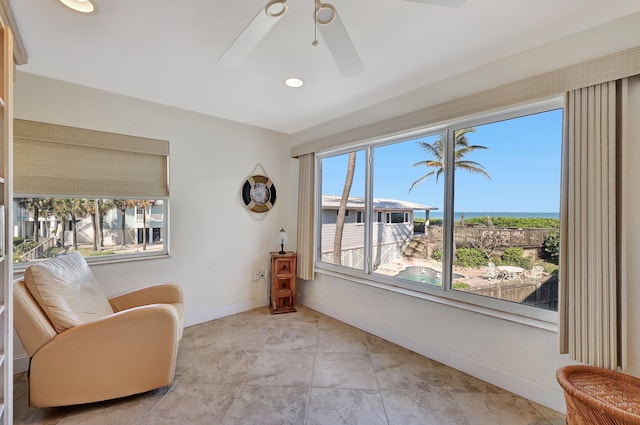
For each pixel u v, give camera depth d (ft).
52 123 7.23
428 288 7.88
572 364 5.37
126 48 5.85
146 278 8.80
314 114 9.86
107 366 5.53
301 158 11.71
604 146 4.90
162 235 9.35
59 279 5.72
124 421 5.27
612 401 4.32
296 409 5.64
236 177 10.78
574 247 5.20
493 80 6.32
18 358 6.72
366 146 9.63
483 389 6.29
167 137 9.11
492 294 6.77
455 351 7.13
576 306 5.16
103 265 8.07
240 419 5.36
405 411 5.60
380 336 8.86
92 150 7.91
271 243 11.87
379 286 8.77
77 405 5.66
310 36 5.38
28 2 4.47
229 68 6.66
